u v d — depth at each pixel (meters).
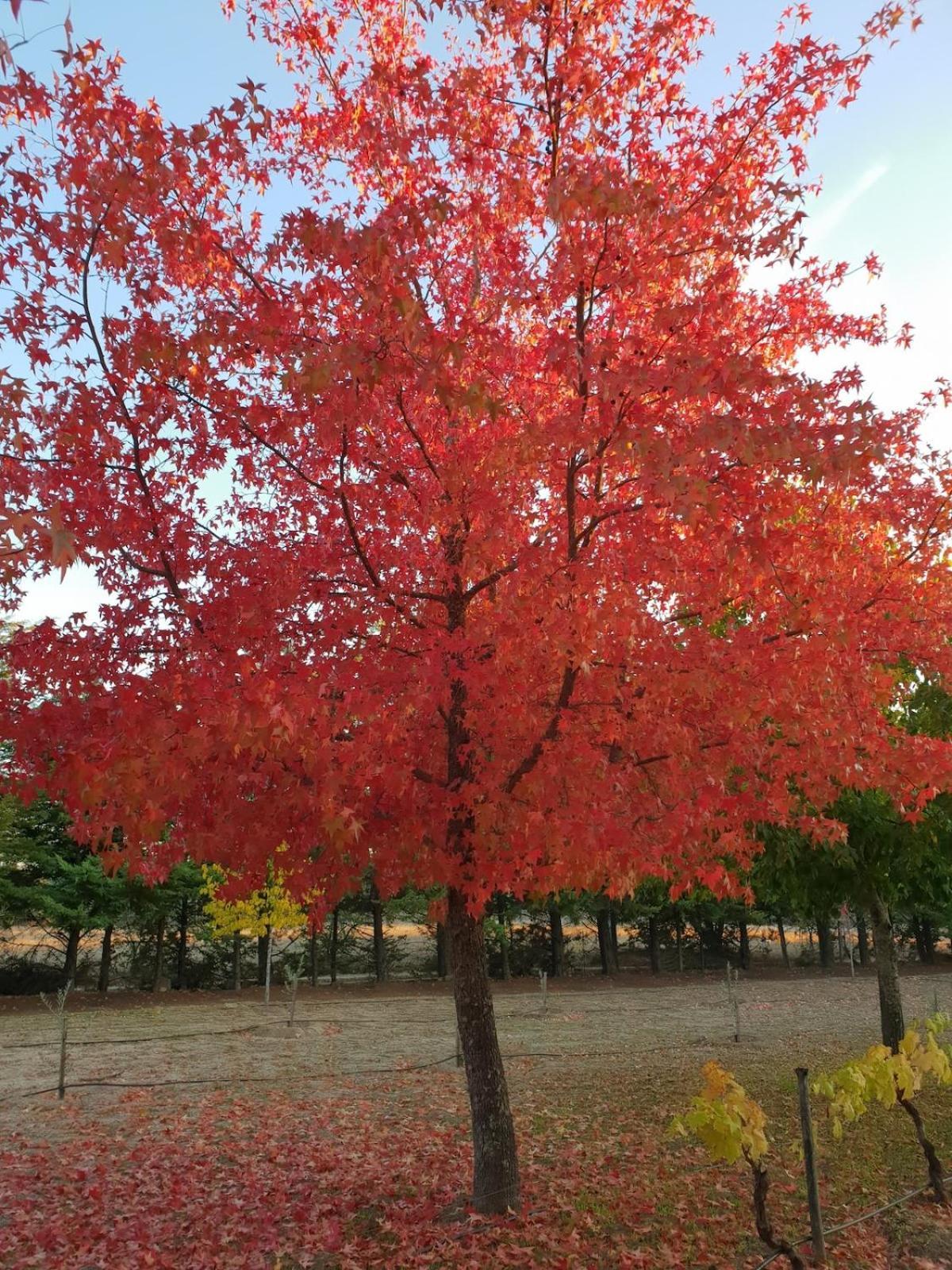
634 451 4.37
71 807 4.66
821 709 5.31
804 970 33.19
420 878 5.66
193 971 29.31
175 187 4.75
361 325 5.02
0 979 26.53
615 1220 5.98
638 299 5.46
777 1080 10.59
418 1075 12.16
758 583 5.35
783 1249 4.39
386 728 4.63
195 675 4.39
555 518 5.81
